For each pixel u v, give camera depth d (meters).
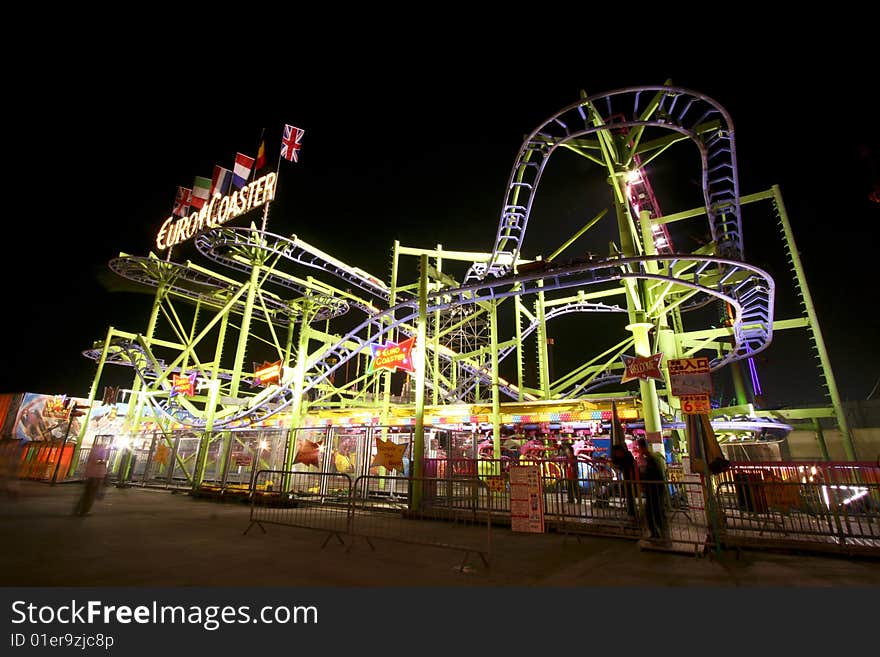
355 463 15.44
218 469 19.55
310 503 14.06
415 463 12.86
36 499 15.18
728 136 13.35
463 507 11.72
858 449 21.22
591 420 19.27
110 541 8.40
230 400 24.92
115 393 26.39
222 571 6.36
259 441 17.06
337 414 24.52
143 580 5.87
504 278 15.03
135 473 22.45
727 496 9.45
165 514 12.30
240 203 24.23
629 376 13.65
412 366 14.56
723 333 23.25
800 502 8.66
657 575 6.50
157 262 28.61
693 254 13.80
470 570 6.66
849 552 7.81
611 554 7.95
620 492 9.87
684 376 8.88
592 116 16.14
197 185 27.94
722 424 20.02
